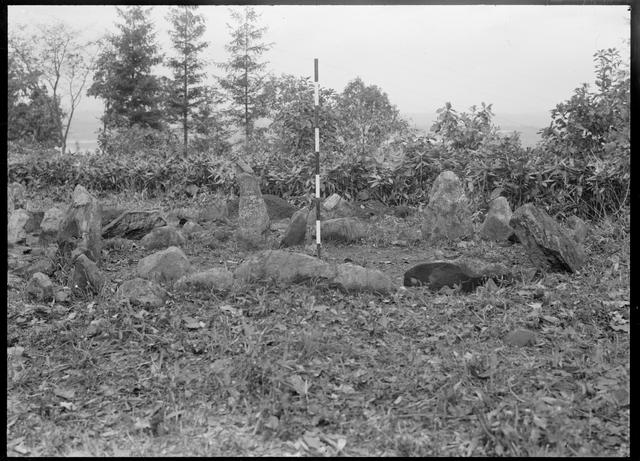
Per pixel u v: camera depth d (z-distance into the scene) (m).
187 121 20.05
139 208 10.07
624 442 3.44
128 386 4.33
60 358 4.79
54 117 20.38
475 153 10.25
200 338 4.94
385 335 4.96
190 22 19.80
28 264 6.98
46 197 13.20
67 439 3.74
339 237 8.26
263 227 7.91
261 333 4.81
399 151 11.36
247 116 18.83
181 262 6.33
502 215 8.22
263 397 3.99
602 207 9.05
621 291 5.83
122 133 18.38
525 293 5.82
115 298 5.64
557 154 9.82
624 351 4.56
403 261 7.39
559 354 4.45
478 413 3.67
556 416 3.56
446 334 4.89
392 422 3.71
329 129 12.62
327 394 4.06
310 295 5.67
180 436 3.69
